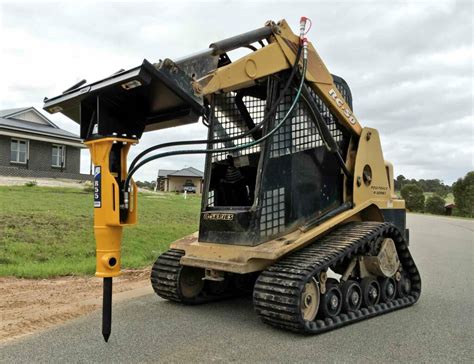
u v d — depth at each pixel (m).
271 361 4.39
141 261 10.41
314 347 4.83
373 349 4.81
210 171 6.28
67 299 6.72
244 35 5.70
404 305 6.76
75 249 10.77
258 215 5.67
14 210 14.91
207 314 6.14
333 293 5.77
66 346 4.71
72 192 23.97
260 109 6.30
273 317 5.20
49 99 4.79
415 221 35.16
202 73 5.36
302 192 6.15
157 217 18.86
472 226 28.88
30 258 9.73
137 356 4.45
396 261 6.77
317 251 5.71
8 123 31.33
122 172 4.38
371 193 6.98
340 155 6.61
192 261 5.91
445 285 8.56
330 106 6.59
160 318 5.90
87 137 4.39
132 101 4.44
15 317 5.75
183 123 4.89
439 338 5.23
